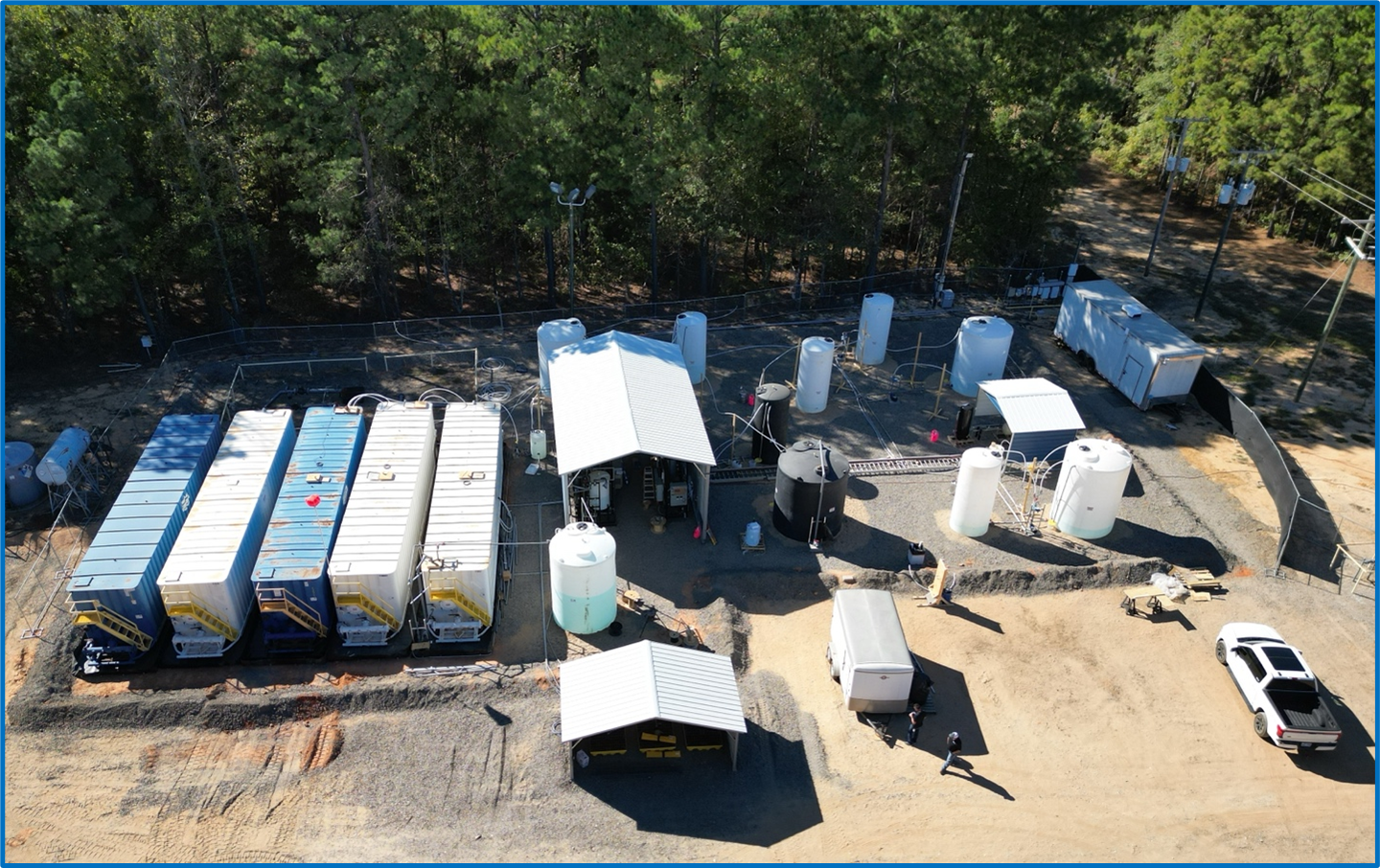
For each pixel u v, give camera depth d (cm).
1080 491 3222
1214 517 3450
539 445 3609
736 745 2400
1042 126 5022
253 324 4769
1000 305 5209
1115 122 7744
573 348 3794
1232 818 2344
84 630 2734
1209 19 6372
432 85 4225
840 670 2691
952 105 4794
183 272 4622
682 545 3250
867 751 2511
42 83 4034
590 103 4353
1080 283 4656
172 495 3012
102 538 2780
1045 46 4859
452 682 2645
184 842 2220
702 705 2380
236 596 2741
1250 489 3622
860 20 4553
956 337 4572
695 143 4334
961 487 3244
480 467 3192
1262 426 3719
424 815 2300
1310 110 5775
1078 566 3155
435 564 2697
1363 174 5600
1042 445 3709
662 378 3594
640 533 3309
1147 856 2242
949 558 3212
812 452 3253
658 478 3384
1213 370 4550
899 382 4369
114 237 4009
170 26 4028
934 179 5512
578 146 4422
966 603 3038
